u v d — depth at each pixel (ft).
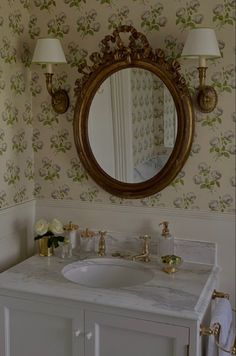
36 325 6.74
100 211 8.14
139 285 6.66
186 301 6.14
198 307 6.00
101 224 8.18
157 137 7.48
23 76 8.14
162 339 6.02
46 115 8.32
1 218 7.80
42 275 7.05
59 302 6.49
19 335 6.89
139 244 7.90
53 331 6.65
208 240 7.50
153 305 6.03
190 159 7.44
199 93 7.16
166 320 5.93
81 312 6.39
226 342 6.44
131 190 7.74
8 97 7.79
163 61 7.28
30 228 8.58
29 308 6.70
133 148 7.66
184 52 6.68
